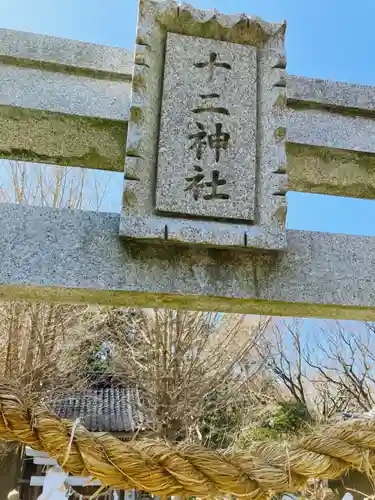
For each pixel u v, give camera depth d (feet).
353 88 6.08
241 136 5.34
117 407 30.55
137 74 5.20
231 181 5.15
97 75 5.56
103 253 4.75
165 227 4.75
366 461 3.23
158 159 5.04
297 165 5.92
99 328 27.71
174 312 24.30
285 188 5.14
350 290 5.13
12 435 3.11
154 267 4.79
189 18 5.55
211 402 24.63
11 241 4.64
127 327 26.78
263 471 3.22
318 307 5.14
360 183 6.18
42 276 4.56
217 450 3.42
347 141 5.77
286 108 5.45
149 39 5.37
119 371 27.61
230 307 5.16
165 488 3.12
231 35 5.69
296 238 5.26
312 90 5.93
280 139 5.32
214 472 3.13
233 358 25.38
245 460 3.29
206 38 5.63
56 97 5.31
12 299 4.85
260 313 5.34
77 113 5.26
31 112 5.24
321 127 5.81
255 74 5.61
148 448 3.22
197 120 5.30
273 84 5.50
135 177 4.92
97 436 3.21
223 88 5.47
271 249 4.92
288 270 5.08
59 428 3.15
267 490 3.22
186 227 4.79
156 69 5.40
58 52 5.49
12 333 23.27
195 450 3.25
